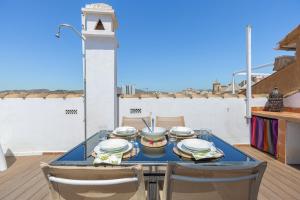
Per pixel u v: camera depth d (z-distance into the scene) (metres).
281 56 5.59
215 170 1.12
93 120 4.12
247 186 1.24
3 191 2.69
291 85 4.50
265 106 4.77
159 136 2.15
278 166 3.56
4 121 4.19
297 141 3.66
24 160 3.94
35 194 2.61
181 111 4.63
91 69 4.08
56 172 1.16
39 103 4.28
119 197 1.26
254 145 4.64
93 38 4.05
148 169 2.11
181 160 1.65
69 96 4.34
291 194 2.60
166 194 1.26
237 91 6.32
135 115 4.56
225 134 4.73
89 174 1.14
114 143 1.88
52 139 4.34
